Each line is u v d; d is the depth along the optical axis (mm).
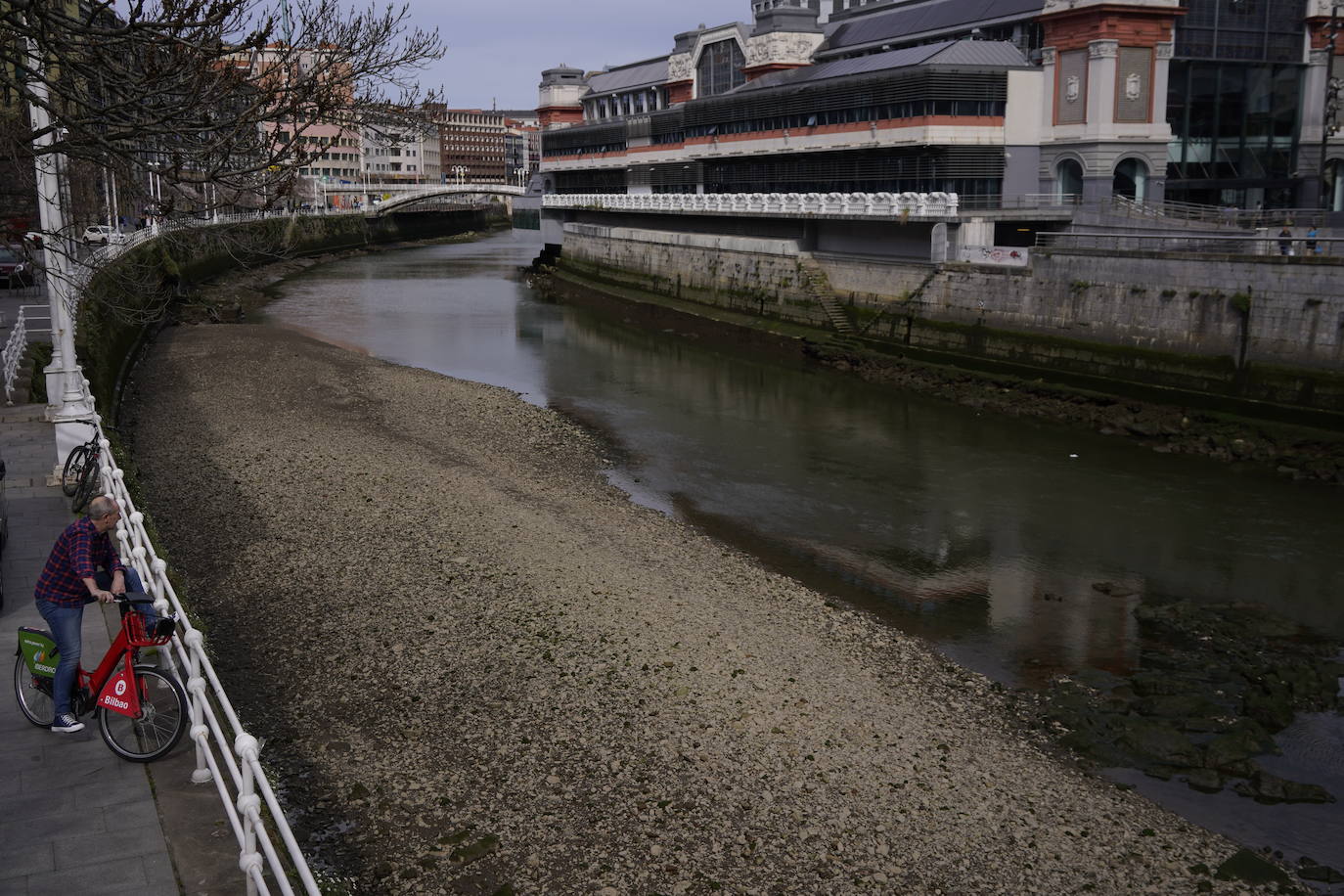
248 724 14555
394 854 11758
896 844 12547
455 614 18562
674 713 15289
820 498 29344
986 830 13031
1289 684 17938
